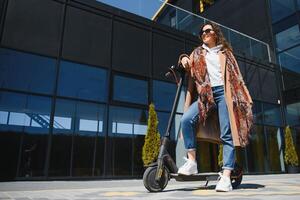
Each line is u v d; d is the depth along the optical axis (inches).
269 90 466.6
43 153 245.8
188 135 81.1
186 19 393.7
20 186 173.3
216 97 81.5
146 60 337.1
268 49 490.3
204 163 325.1
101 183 201.3
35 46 262.1
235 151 78.8
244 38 462.9
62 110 265.4
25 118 245.3
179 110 341.1
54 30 276.7
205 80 81.0
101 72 299.0
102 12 315.9
